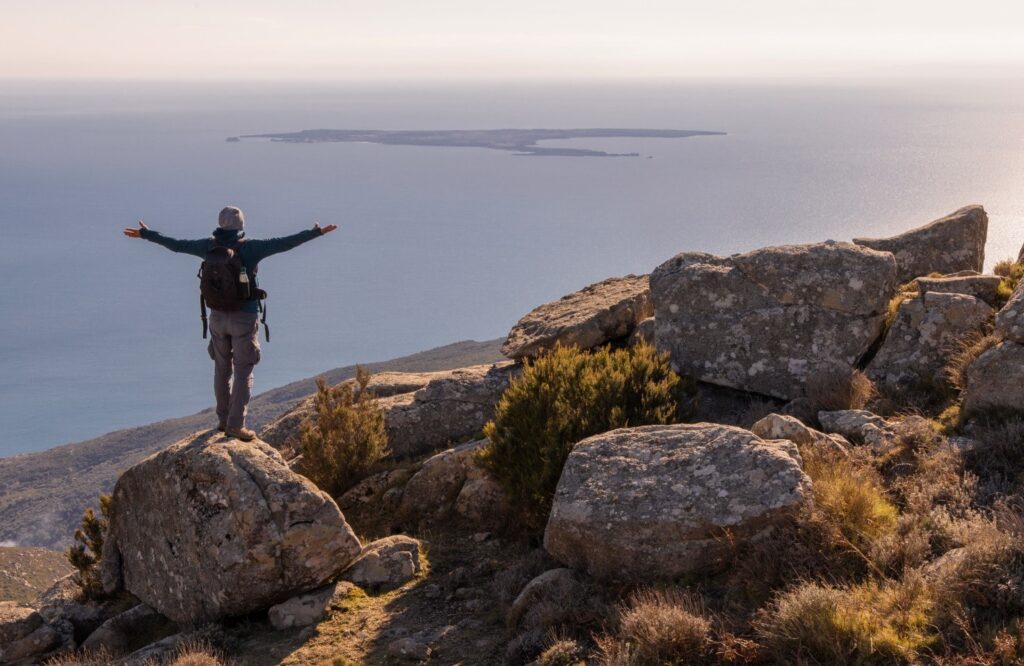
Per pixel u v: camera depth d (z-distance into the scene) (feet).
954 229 51.96
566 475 28.09
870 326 40.09
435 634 26.23
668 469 26.68
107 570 36.96
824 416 34.68
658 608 21.53
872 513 24.57
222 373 34.53
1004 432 27.99
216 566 30.01
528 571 29.07
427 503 40.50
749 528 24.43
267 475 31.09
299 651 26.76
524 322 55.01
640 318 50.39
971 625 18.58
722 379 42.68
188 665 25.66
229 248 32.04
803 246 42.57
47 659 32.42
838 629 19.16
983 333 36.65
